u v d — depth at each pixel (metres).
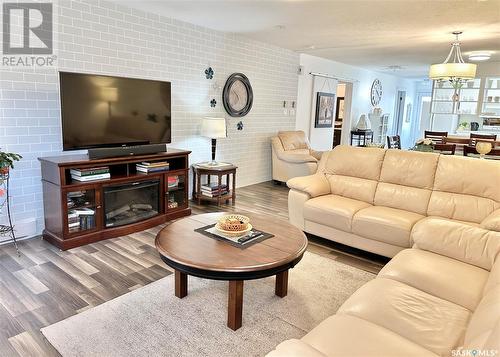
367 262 3.19
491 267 1.96
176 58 4.54
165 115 4.04
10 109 3.18
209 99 5.11
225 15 4.21
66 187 3.10
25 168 3.35
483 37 5.04
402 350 1.30
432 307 1.63
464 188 3.11
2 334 2.02
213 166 4.80
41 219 3.53
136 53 4.09
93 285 2.60
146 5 3.87
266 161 6.48
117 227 3.54
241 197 5.34
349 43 5.69
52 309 2.28
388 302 1.64
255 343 2.00
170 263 2.08
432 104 8.09
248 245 2.26
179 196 4.25
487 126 7.45
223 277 1.96
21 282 2.61
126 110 3.63
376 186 3.59
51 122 3.47
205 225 2.63
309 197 3.63
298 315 2.29
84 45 3.62
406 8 3.71
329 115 8.04
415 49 6.07
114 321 2.17
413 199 3.30
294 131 6.57
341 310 1.65
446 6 3.62
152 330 2.09
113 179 3.44
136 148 3.70
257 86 5.95
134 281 2.67
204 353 1.91
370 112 9.91
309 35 5.18
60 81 3.11
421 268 1.97
